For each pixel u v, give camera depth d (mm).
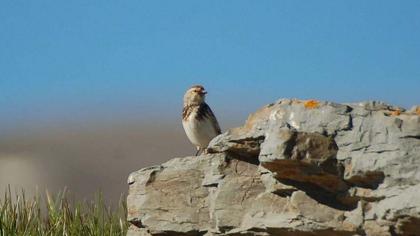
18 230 16359
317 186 12125
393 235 11492
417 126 11500
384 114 11797
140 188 13797
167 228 13461
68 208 17016
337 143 11836
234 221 12852
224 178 13070
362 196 11672
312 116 12055
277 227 12312
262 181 12797
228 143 12992
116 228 16797
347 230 11781
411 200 11141
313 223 12039
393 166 11422
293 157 11781
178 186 13523
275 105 12547
